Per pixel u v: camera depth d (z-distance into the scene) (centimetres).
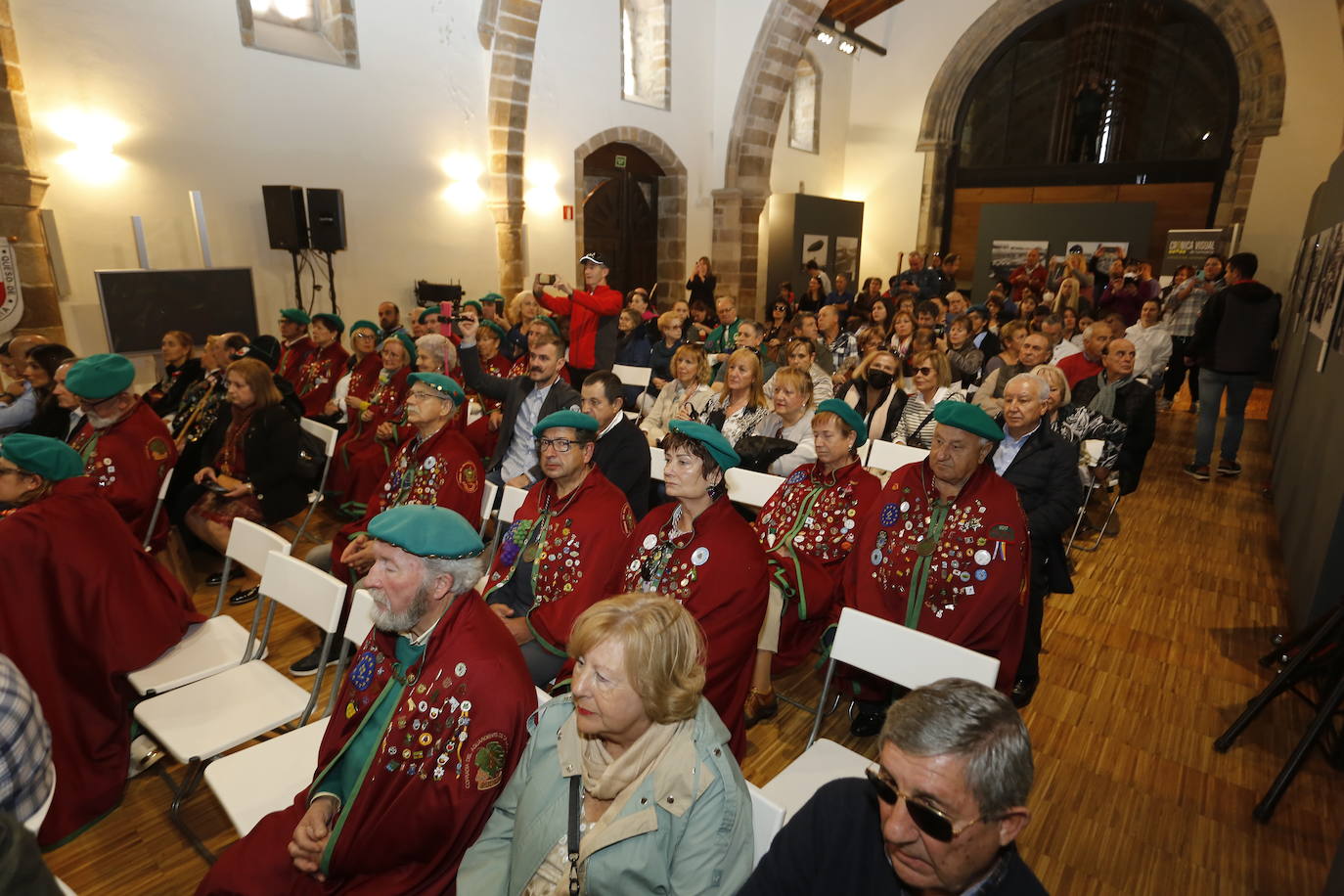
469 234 867
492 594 267
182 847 229
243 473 418
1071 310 827
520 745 169
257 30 677
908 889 116
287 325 613
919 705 110
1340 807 247
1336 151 1049
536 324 395
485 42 836
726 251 1189
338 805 172
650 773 135
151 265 623
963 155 1424
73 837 231
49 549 235
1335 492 319
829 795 127
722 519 226
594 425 255
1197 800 250
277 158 694
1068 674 326
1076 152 1318
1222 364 580
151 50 606
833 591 282
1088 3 1241
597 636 135
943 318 763
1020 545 245
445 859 164
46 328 562
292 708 231
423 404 327
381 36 757
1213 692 313
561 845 139
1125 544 471
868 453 414
